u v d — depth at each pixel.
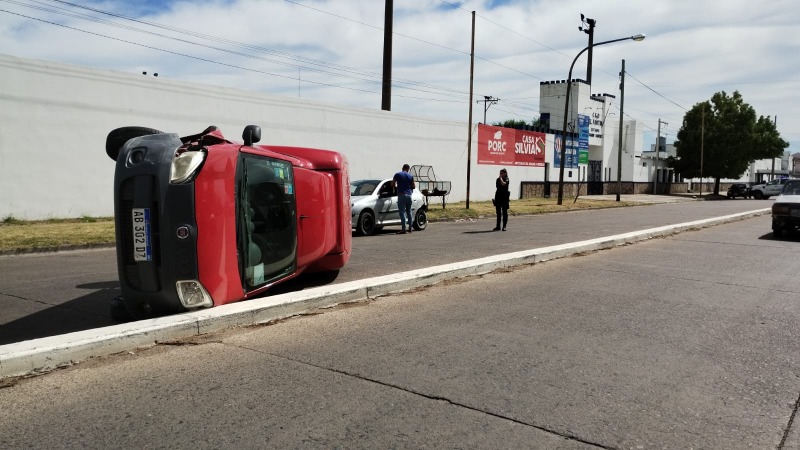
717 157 55.19
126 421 3.56
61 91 16.17
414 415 3.69
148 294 5.41
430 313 6.44
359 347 5.11
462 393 4.06
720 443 3.37
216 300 5.75
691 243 13.70
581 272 9.34
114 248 12.78
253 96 20.70
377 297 7.25
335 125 23.81
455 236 15.11
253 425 3.52
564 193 41.56
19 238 12.61
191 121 19.02
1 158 15.20
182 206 5.34
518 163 36.38
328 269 8.51
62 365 4.52
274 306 6.04
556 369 4.59
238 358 4.77
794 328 5.95
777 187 53.72
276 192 6.76
